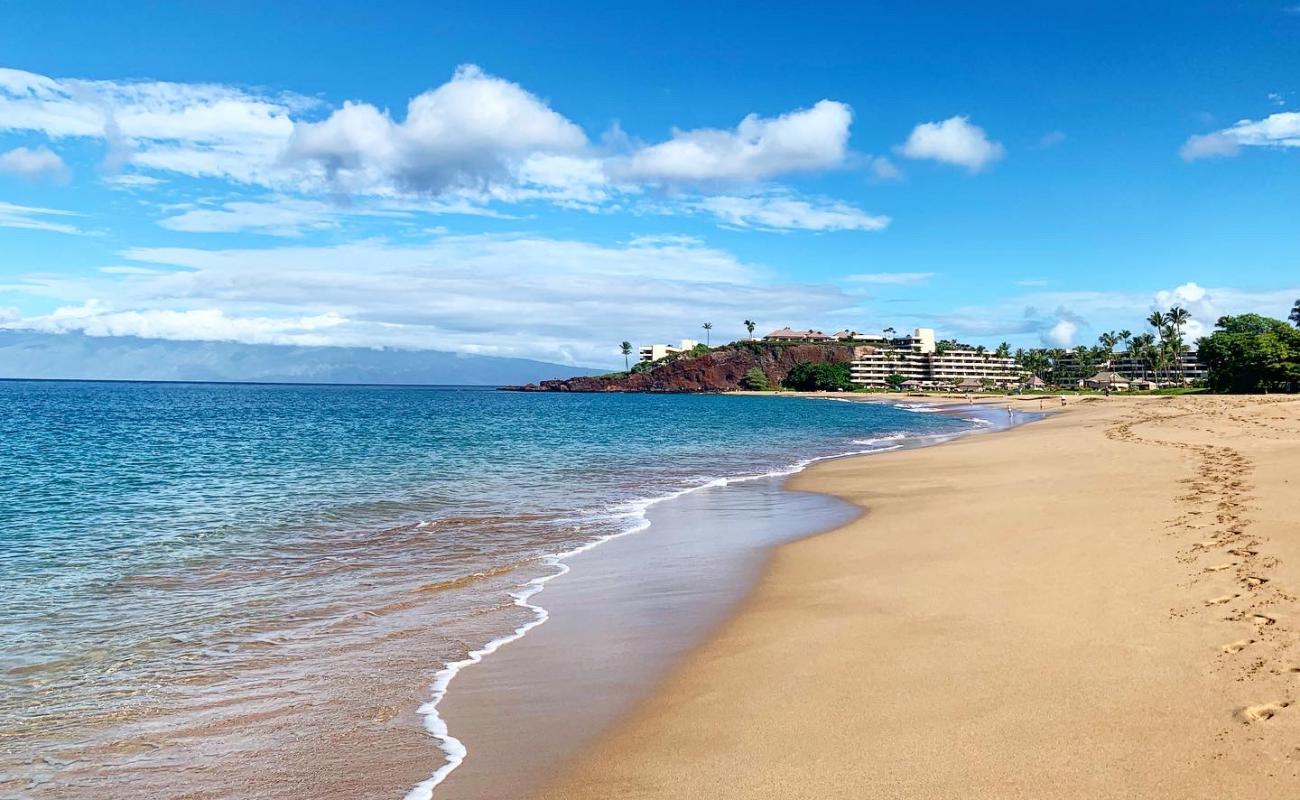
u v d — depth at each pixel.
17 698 8.12
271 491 24.53
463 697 8.03
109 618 10.98
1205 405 71.88
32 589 12.58
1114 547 12.45
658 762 6.34
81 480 27.38
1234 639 7.79
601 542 16.45
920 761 5.93
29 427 58.84
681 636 9.90
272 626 10.60
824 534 16.69
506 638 10.00
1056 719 6.42
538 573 13.69
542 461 35.19
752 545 15.85
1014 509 17.44
